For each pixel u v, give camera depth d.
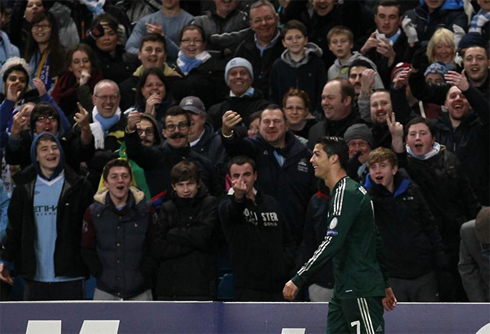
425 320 27.50
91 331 27.91
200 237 31.05
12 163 34.12
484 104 33.28
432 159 32.50
